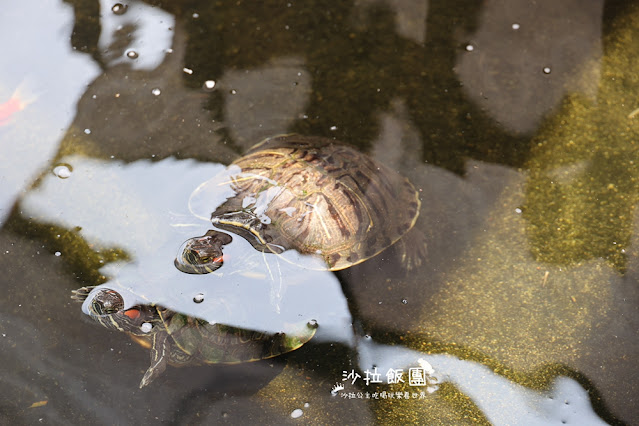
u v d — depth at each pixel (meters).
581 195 2.39
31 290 2.31
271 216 2.32
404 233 2.35
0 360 2.28
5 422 2.25
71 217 2.35
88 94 2.43
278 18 2.50
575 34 2.49
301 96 2.44
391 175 2.38
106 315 2.28
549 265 2.35
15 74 2.43
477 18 2.50
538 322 2.32
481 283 2.35
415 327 2.32
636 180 2.39
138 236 2.34
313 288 2.32
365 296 2.33
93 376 2.27
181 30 2.48
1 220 2.35
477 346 2.31
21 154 2.38
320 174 2.34
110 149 2.39
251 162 2.36
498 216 2.38
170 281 2.30
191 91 2.44
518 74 2.46
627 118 2.43
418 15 2.50
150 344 2.28
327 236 2.32
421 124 2.43
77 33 2.47
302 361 2.30
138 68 2.45
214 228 2.32
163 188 2.37
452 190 2.39
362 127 2.42
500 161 2.41
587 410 2.28
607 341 2.31
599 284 2.34
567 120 2.43
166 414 2.26
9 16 2.48
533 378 2.29
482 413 2.28
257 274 2.30
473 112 2.44
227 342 2.28
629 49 2.48
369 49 2.48
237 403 2.27
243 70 2.46
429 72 2.46
